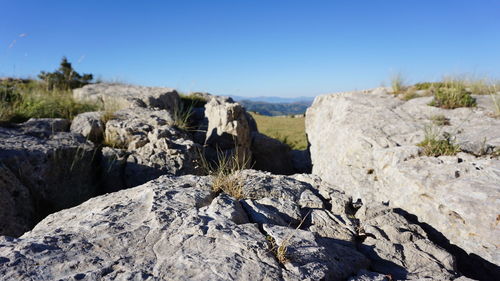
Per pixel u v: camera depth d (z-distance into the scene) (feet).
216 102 37.65
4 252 8.14
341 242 11.34
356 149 24.59
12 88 35.53
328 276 8.18
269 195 14.05
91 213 11.27
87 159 22.63
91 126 26.32
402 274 9.79
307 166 44.78
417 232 12.74
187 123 37.37
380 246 11.32
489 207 13.19
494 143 20.13
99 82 60.34
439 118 27.30
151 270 7.70
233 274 7.54
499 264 12.29
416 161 18.85
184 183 14.29
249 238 9.17
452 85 36.96
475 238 13.15
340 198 14.69
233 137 32.14
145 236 9.23
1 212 16.60
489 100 32.17
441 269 10.23
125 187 22.66
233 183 14.01
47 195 19.57
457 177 16.10
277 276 7.63
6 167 17.40
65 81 60.29
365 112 31.86
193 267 7.79
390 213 13.70
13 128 24.14
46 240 8.77
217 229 9.51
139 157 23.21
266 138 42.04
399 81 44.96
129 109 33.24
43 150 19.99
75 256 8.16
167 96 45.73
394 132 25.32
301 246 9.25
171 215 10.53
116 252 8.47
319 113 45.62
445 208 14.74
